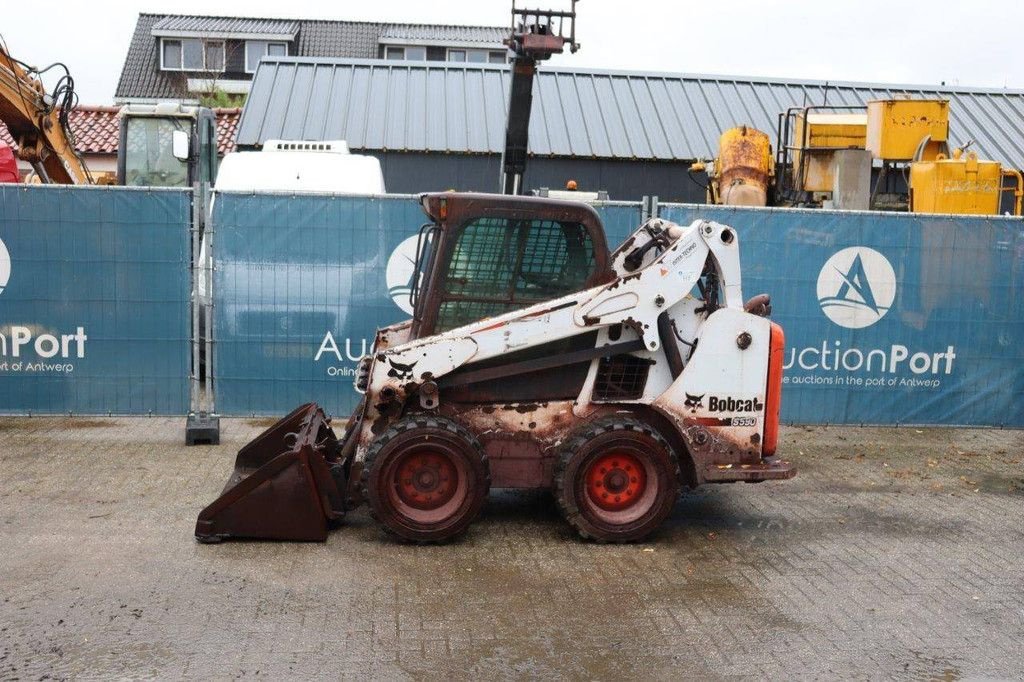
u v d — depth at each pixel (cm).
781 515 693
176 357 884
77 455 800
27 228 862
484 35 4881
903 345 952
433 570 568
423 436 595
